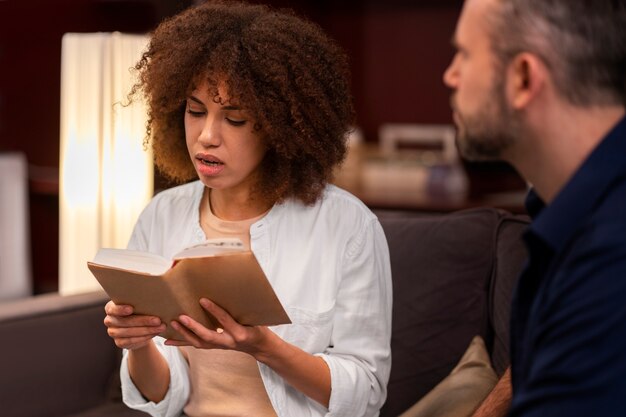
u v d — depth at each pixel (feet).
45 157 15.15
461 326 6.88
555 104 3.58
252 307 4.83
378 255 5.90
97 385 8.47
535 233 3.61
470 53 3.74
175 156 6.17
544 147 3.67
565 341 3.34
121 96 8.63
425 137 16.38
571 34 3.50
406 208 14.16
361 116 17.33
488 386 5.97
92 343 8.42
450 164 15.29
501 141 3.74
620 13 3.48
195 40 5.48
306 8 16.56
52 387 8.16
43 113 15.06
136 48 8.67
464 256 7.02
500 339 6.64
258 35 5.50
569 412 3.29
